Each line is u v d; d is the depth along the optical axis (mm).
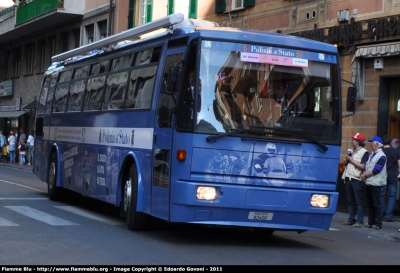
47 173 18281
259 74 10523
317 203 10656
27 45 47781
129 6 34750
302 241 12266
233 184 10250
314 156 10672
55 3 39250
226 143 10219
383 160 14609
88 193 14945
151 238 11211
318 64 10906
